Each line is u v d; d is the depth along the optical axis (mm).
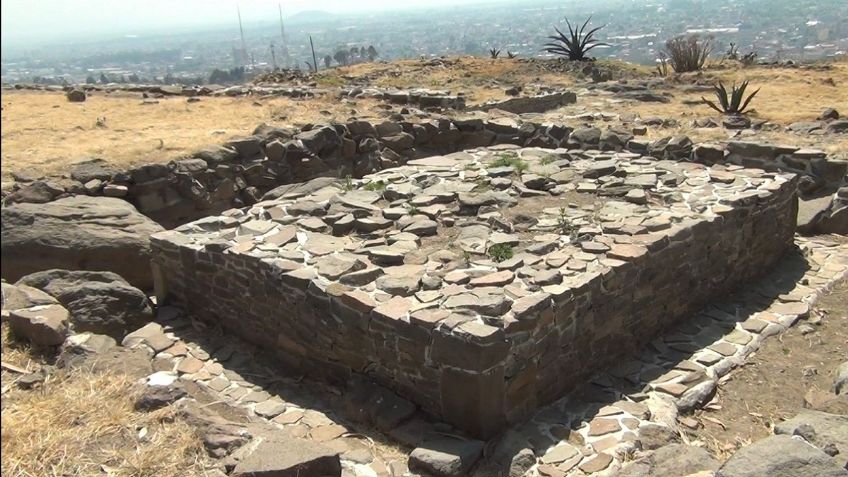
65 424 4289
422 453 4453
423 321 4750
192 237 6832
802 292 7148
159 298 7078
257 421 4988
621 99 16203
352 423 5051
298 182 10461
